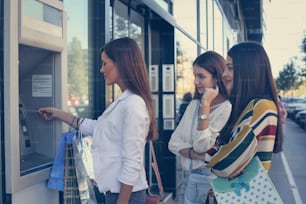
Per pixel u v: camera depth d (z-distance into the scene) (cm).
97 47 352
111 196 222
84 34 346
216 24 700
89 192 274
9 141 243
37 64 288
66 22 295
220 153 218
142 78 227
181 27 596
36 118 290
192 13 598
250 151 213
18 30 246
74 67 333
